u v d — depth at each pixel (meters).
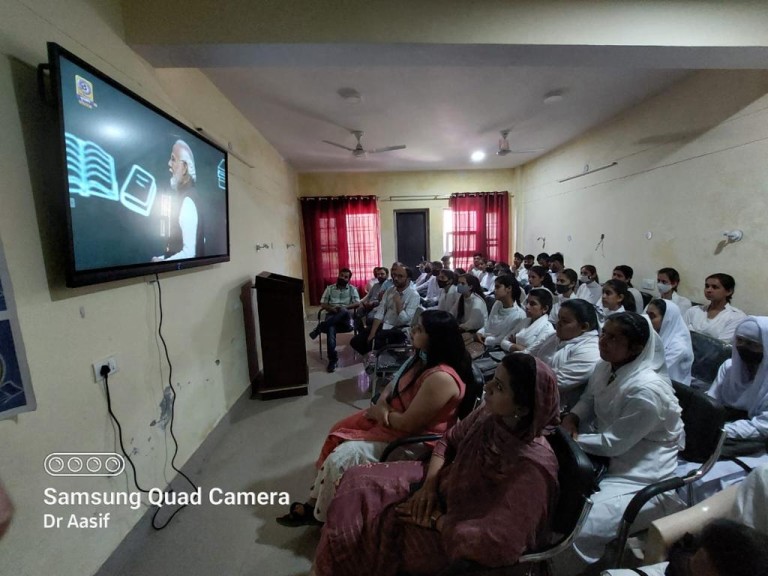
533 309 2.40
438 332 1.43
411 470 1.27
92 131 1.18
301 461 2.08
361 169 5.98
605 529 1.15
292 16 1.61
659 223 3.24
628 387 1.28
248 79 2.50
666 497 1.20
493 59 1.84
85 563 1.22
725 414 1.21
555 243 5.08
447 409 1.41
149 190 1.51
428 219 6.39
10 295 0.84
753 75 2.40
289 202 5.32
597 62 1.89
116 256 1.31
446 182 6.30
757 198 2.43
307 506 1.59
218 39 1.59
